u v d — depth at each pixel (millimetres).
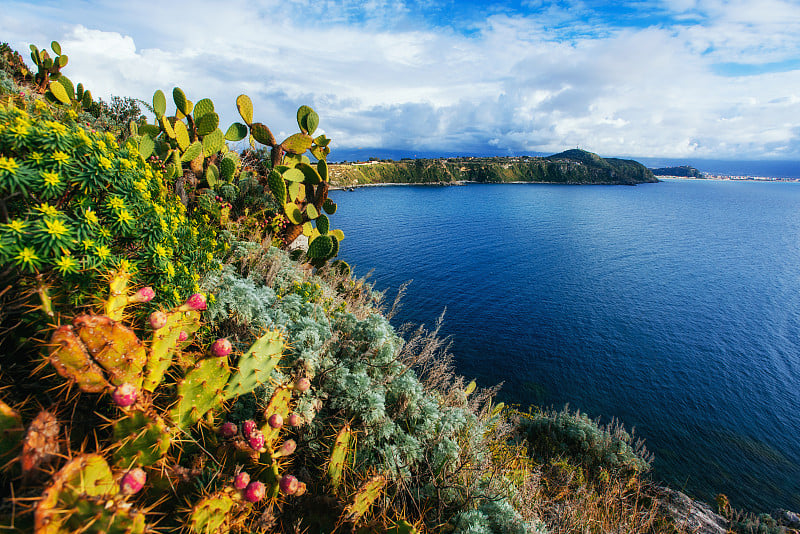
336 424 2514
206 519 1411
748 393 29219
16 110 1743
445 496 2414
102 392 1466
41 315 1574
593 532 3365
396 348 3852
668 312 43719
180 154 5227
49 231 1548
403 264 55469
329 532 1863
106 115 8961
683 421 25391
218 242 3955
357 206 111000
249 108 6391
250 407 2277
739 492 19703
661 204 155375
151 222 2029
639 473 9234
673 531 5379
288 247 6422
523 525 2334
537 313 40438
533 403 25891
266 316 2861
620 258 65938
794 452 23141
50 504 1028
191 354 1774
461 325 36125
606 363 31703
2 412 1241
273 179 5863
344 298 5848
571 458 8867
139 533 1176
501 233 81562
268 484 1778
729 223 113688
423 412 2982
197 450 1765
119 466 1419
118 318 1630
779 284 55969
